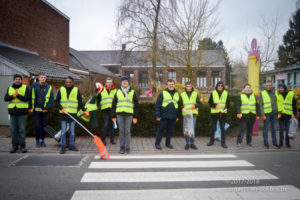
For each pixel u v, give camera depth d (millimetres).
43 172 4242
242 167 4637
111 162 4895
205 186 3672
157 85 13453
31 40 13844
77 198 3199
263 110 6270
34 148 5973
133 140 7164
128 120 5703
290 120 6520
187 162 4953
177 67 14570
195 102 6258
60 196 3258
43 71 11305
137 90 16922
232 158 5312
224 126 6355
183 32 12625
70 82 5781
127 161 4988
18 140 5789
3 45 11727
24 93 5625
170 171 4352
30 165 4641
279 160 5176
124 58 18188
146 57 14688
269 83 6281
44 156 5336
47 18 15375
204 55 13758
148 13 15805
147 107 7578
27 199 3154
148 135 7660
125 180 3889
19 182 3756
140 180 3896
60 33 16984
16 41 12641
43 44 14984
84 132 7547
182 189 3549
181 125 7629
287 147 6367
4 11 11812
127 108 5652
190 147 6336
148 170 4398
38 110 5941
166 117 5957
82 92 13453
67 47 18031
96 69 27750
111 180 3885
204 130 7750
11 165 4637
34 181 3805
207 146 6449
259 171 4398
